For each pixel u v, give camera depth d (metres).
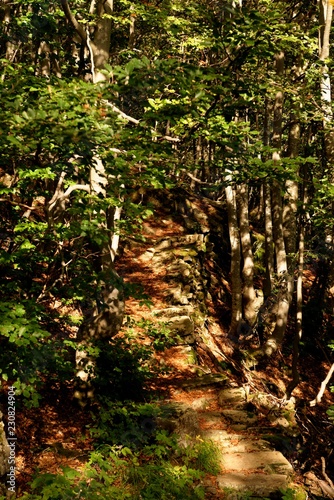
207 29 8.59
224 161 6.45
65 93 4.91
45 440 7.23
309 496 8.91
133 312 12.31
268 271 14.54
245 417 9.95
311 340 15.70
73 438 7.50
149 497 6.24
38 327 4.79
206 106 5.39
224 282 16.02
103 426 7.57
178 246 15.41
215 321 14.53
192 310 13.17
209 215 17.44
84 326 8.33
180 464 7.53
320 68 11.27
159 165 5.66
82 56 9.31
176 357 11.55
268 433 9.78
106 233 6.60
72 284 6.78
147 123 5.18
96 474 6.30
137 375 8.48
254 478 7.69
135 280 13.82
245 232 14.54
